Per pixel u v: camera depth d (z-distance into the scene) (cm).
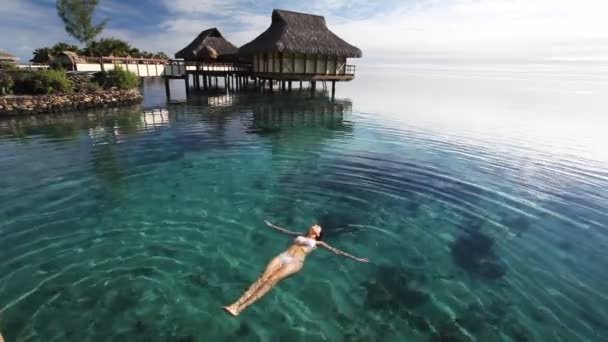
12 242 637
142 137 1513
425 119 2195
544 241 732
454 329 473
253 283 539
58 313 460
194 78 3809
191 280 543
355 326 468
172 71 2917
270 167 1147
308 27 2941
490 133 1795
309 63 2966
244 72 3256
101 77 2636
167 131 1653
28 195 856
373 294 538
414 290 555
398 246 689
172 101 2822
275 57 2903
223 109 2456
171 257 606
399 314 497
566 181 1096
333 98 3203
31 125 1728
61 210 779
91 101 2314
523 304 531
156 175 1034
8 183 931
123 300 490
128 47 4897
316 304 505
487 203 915
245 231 714
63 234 672
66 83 2283
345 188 985
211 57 3584
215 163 1173
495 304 529
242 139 1534
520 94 4188
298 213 815
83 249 621
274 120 2061
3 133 1541
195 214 784
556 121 2189
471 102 3173
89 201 834
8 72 2125
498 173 1157
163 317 461
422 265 627
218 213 794
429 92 4309
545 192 1002
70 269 559
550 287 578
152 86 4166
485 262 646
